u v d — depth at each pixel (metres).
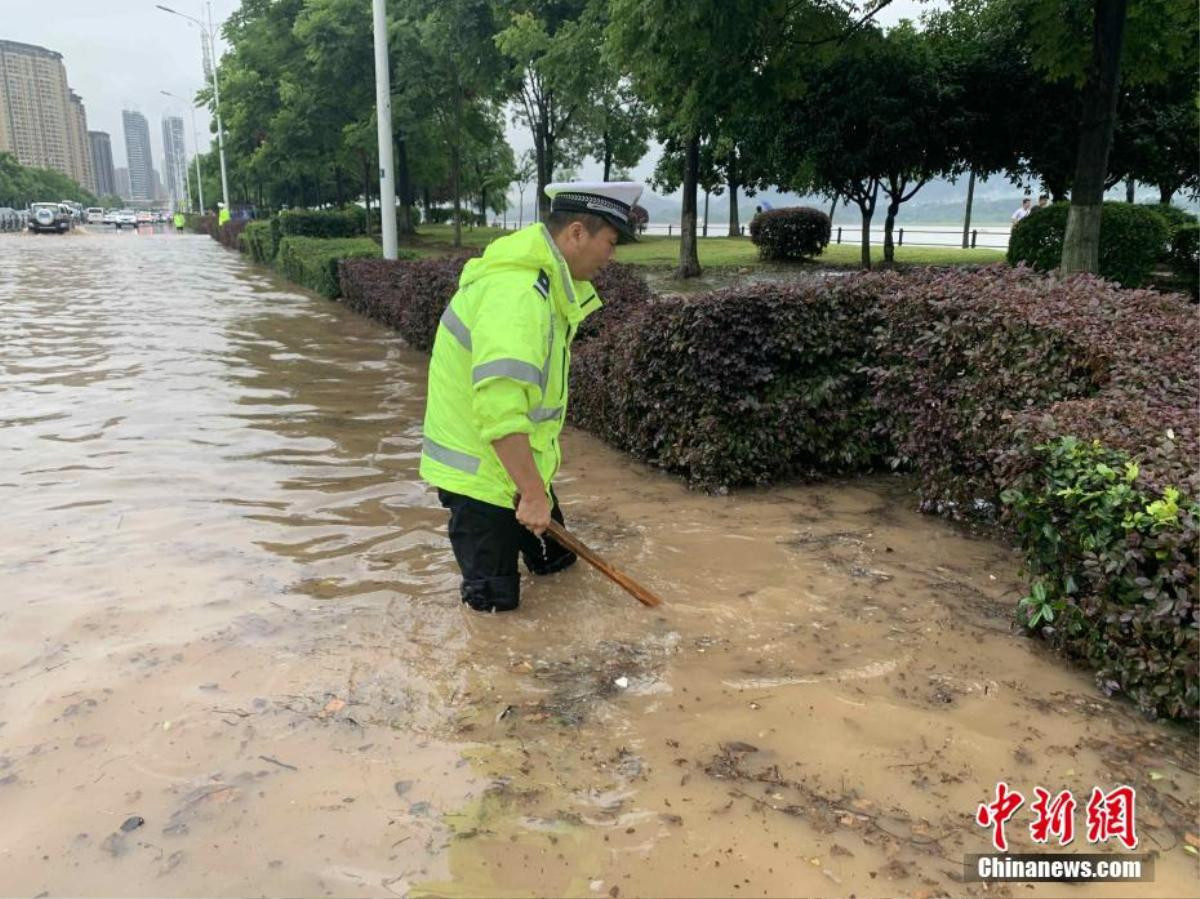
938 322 4.54
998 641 3.25
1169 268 14.36
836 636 3.30
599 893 2.04
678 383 5.12
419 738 2.64
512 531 3.44
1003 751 2.58
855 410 5.28
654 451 5.48
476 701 2.85
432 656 3.15
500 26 20.25
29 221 58.22
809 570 3.92
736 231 30.78
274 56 29.31
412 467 5.60
